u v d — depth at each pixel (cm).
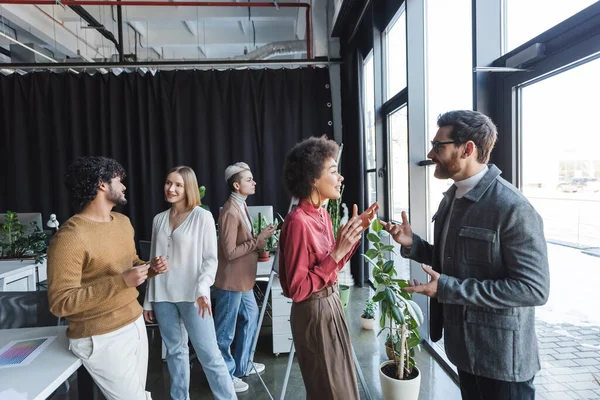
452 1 240
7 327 170
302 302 126
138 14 512
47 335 153
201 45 673
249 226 245
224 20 559
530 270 105
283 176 137
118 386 139
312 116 506
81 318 134
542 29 161
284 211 507
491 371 113
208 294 183
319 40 512
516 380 111
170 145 496
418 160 280
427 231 282
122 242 150
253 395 233
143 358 155
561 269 159
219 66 499
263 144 501
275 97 502
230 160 507
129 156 495
